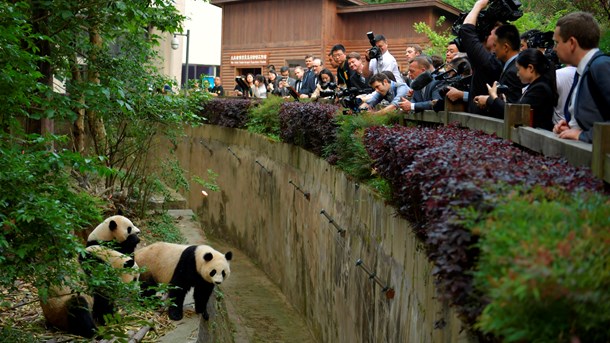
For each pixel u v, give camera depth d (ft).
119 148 46.73
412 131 22.72
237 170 56.54
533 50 19.65
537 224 10.08
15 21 20.38
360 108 33.14
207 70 112.78
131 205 45.14
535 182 12.60
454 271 12.98
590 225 10.05
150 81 40.04
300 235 41.37
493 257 9.75
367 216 27.43
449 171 14.76
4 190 18.80
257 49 86.89
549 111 19.90
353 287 29.53
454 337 16.26
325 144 35.78
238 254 54.90
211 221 62.34
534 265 8.69
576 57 16.88
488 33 24.57
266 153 49.90
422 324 19.69
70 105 27.30
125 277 24.71
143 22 31.71
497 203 11.46
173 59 89.66
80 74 36.32
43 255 19.72
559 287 8.75
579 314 9.32
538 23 46.11
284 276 44.98
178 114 43.50
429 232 14.75
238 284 47.09
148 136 45.93
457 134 21.03
